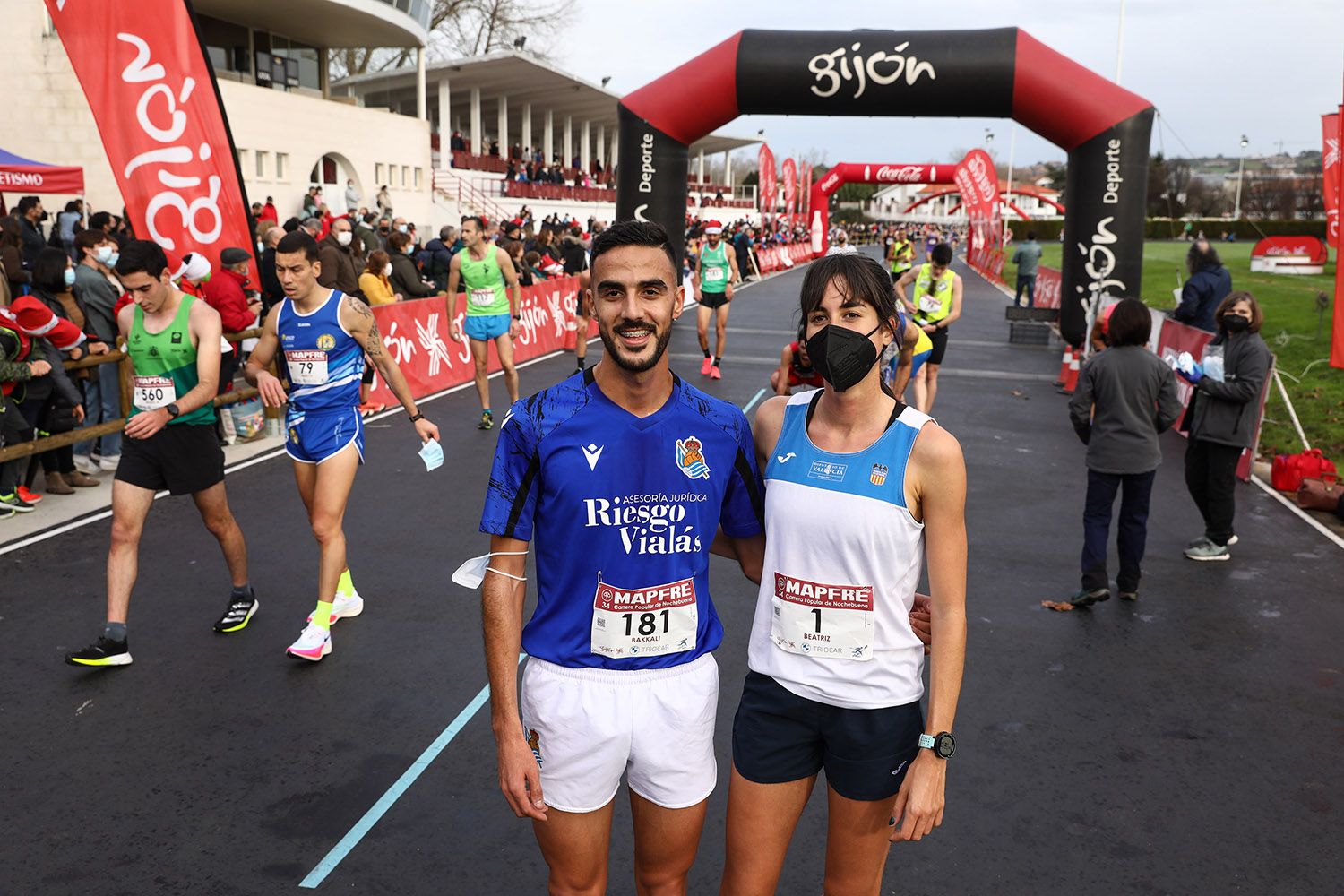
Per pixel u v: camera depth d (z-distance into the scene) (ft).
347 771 11.78
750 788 7.48
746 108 43.86
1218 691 14.46
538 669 7.27
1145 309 16.67
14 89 62.90
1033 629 16.57
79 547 19.16
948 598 6.93
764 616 7.50
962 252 208.54
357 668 14.55
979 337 58.65
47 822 10.61
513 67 113.70
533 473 7.01
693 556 7.23
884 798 7.32
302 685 13.93
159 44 23.89
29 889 9.53
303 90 87.04
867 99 42.29
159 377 14.20
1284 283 87.97
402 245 40.40
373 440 28.99
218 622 15.58
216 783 11.44
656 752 7.22
